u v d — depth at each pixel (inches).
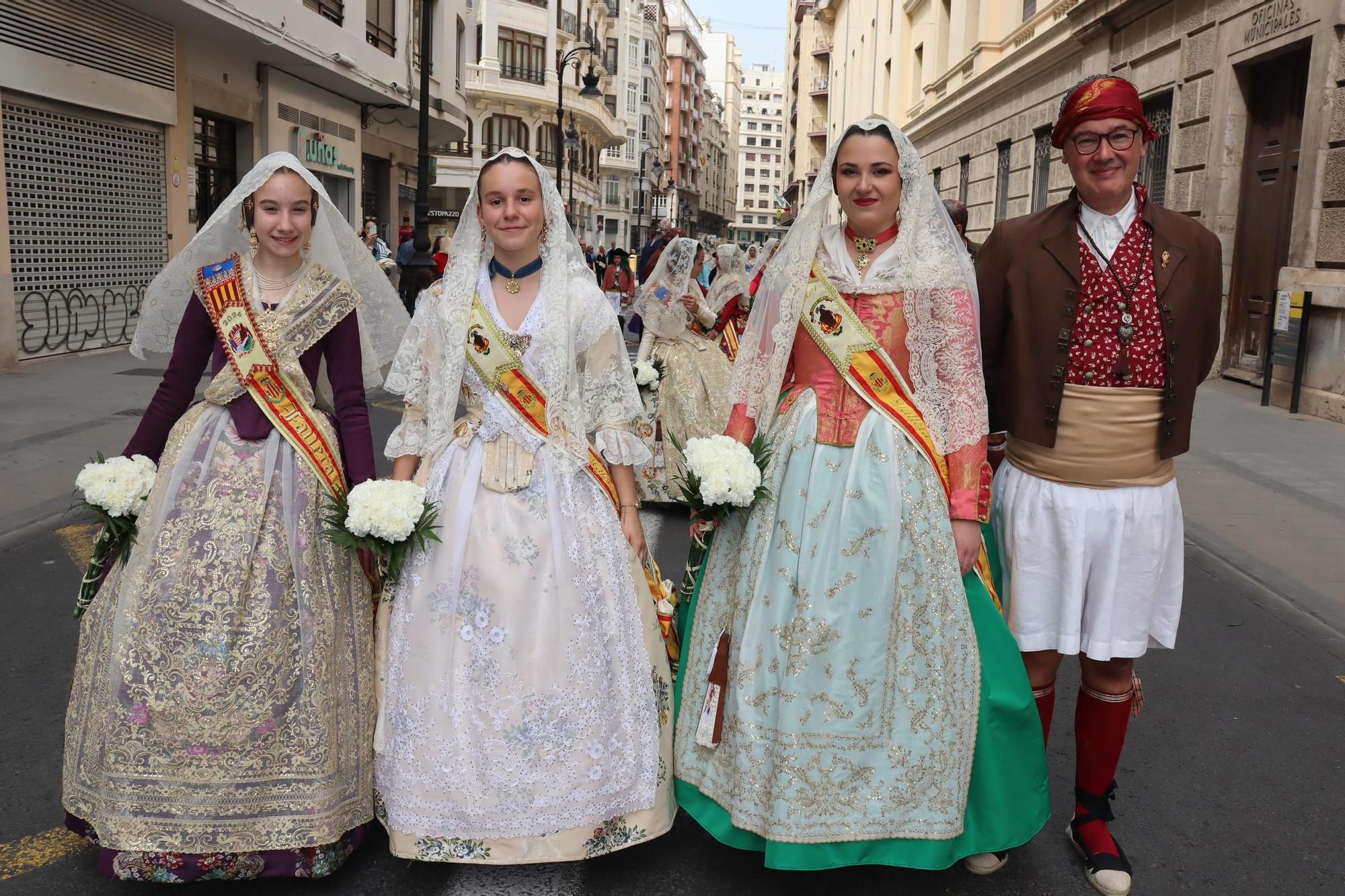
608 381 111.7
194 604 95.5
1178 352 102.0
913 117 1083.3
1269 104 446.3
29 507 236.7
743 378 112.3
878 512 101.2
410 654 100.9
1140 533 104.0
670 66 3909.9
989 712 101.6
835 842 97.9
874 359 103.7
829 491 102.8
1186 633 184.1
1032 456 107.0
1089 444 103.6
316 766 97.3
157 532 99.4
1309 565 218.8
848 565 100.7
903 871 108.4
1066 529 105.0
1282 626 187.9
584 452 106.8
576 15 2007.9
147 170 538.9
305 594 99.2
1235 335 474.6
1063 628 106.2
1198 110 488.4
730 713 102.9
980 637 102.8
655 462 256.7
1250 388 454.3
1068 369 103.9
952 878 107.4
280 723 96.3
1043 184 693.3
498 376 105.5
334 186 799.7
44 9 439.5
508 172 103.5
